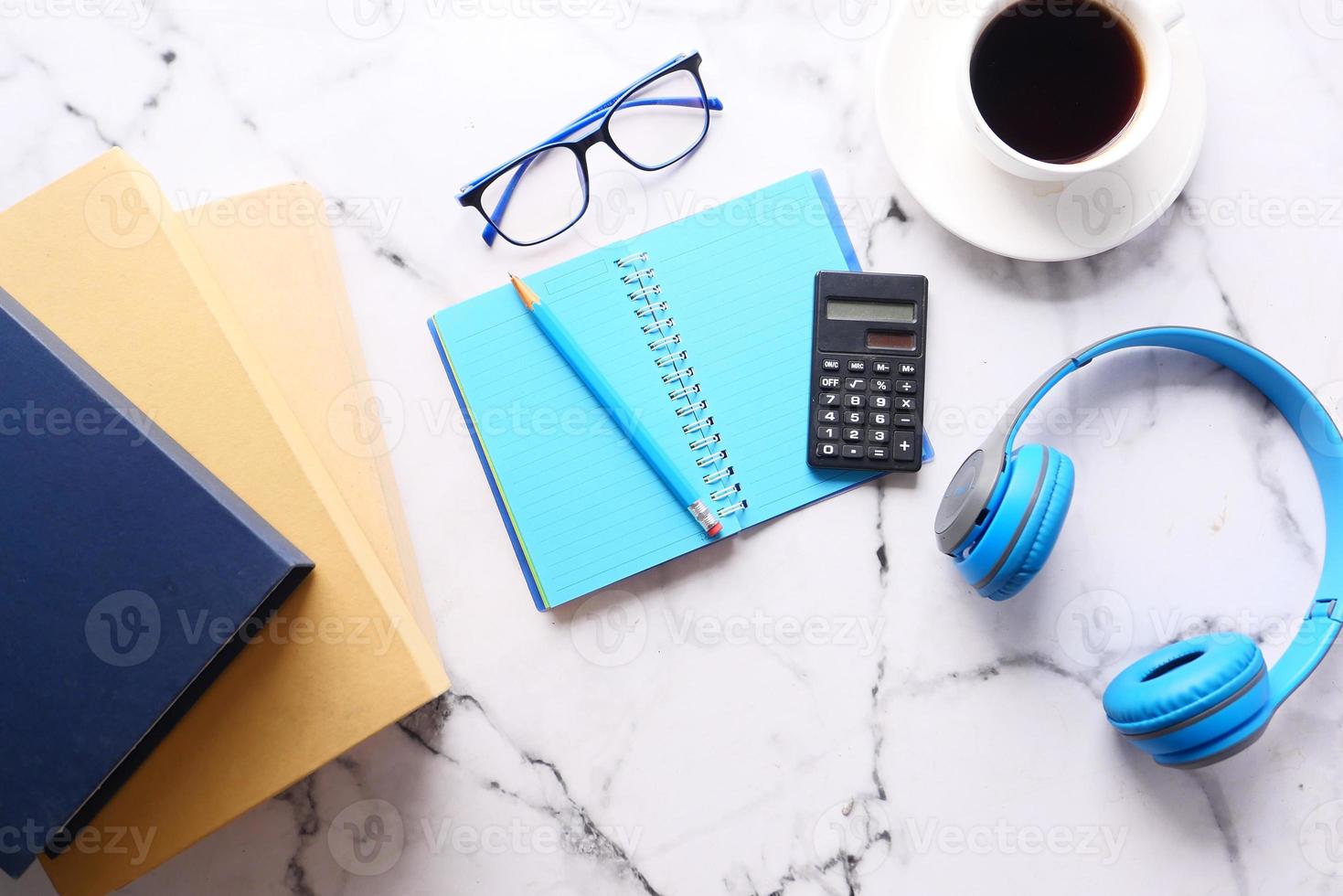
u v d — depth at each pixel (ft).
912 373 2.06
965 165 2.04
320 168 2.17
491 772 2.11
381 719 1.79
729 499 2.10
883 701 2.10
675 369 2.13
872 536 2.11
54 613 1.63
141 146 2.17
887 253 2.17
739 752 2.10
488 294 2.11
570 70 2.19
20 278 1.87
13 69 2.18
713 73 2.19
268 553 1.65
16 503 1.64
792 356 2.12
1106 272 2.15
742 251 2.14
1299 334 2.14
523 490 2.10
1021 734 2.10
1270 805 2.08
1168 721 1.77
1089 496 2.12
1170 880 2.08
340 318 2.07
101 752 1.63
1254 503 2.10
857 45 2.18
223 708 1.79
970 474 1.89
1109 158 1.88
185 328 1.85
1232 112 2.16
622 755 2.11
